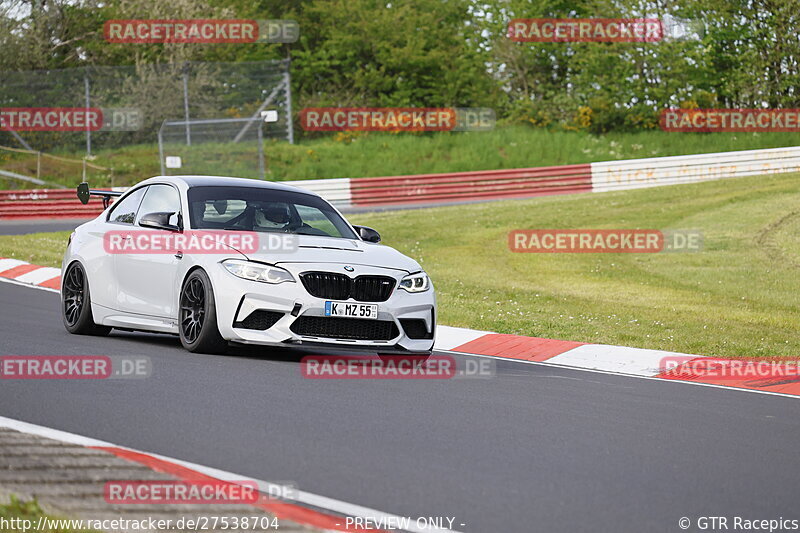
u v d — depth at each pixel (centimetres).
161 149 7856
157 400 1438
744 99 9912
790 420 1584
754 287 3594
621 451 1265
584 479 1105
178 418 1323
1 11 8938
